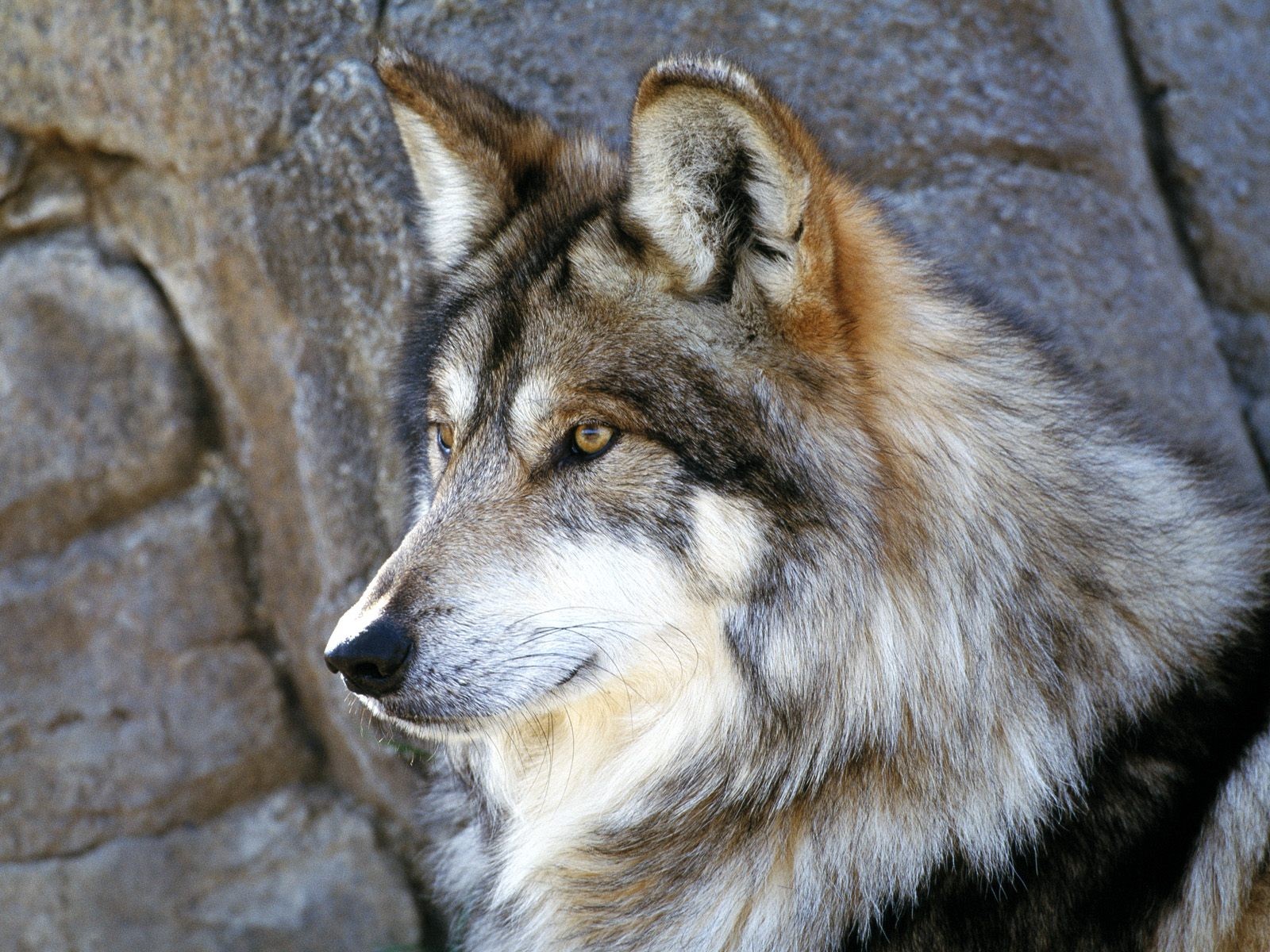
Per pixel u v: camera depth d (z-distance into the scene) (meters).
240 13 10.59
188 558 12.55
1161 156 13.52
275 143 10.84
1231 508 8.38
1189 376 11.96
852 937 7.47
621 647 7.31
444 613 7.25
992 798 7.32
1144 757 7.47
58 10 10.98
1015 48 11.30
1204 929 7.30
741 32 10.94
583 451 7.34
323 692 12.31
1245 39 13.58
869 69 11.08
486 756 8.67
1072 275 11.45
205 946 12.71
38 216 11.98
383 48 8.85
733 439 7.02
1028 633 7.36
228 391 12.27
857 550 7.19
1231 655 7.70
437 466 8.37
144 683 12.62
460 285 8.38
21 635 12.47
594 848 8.04
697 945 7.73
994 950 7.32
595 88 10.80
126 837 12.73
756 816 7.61
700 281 7.09
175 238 11.77
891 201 10.52
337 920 12.72
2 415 12.22
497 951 8.75
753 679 7.32
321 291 11.09
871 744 7.36
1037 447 7.70
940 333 7.79
